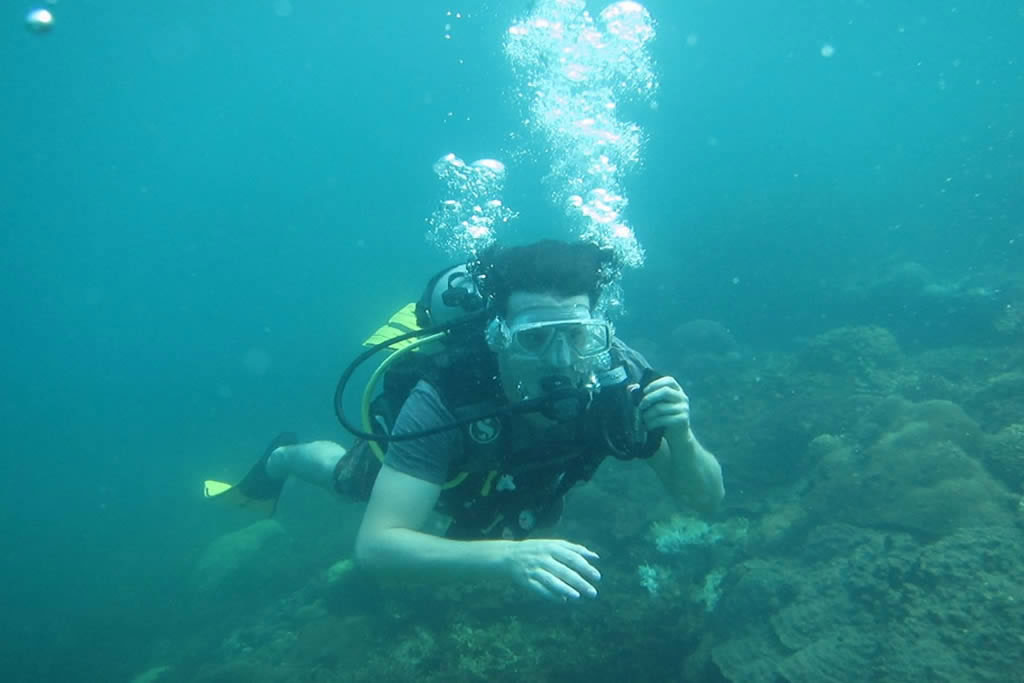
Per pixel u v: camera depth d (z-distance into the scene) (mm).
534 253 2332
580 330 2318
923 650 4555
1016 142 31359
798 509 7328
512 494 2762
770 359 14633
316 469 4633
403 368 2824
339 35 67562
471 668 6023
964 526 5629
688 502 2982
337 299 51875
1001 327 12492
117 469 29953
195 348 75875
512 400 2475
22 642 14617
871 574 5418
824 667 4844
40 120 72125
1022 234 20219
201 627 12281
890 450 6785
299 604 10656
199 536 18469
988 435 6824
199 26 50094
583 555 1893
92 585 17391
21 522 25812
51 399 74250
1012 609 4527
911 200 28781
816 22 74500
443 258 46688
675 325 19641
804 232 25281
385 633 7480
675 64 84000
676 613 6422
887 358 11250
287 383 36594
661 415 2438
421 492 2328
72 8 37938
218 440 28297
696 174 47250
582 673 5727
